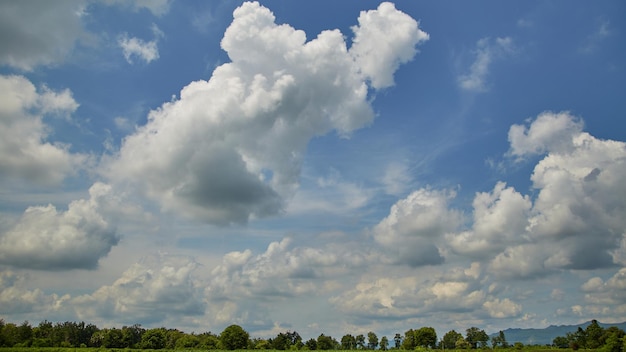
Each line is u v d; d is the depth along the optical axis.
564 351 187.88
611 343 161.00
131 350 169.25
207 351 196.88
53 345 161.25
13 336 150.75
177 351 180.12
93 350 155.12
